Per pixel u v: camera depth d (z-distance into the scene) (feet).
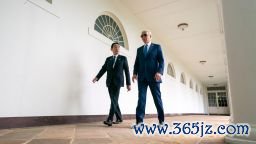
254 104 3.99
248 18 4.36
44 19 10.27
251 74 4.14
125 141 4.86
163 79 27.50
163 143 4.53
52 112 10.09
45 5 10.35
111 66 10.82
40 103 9.50
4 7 8.41
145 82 9.36
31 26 9.51
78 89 12.05
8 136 5.70
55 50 10.74
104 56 15.08
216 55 35.14
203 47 31.09
